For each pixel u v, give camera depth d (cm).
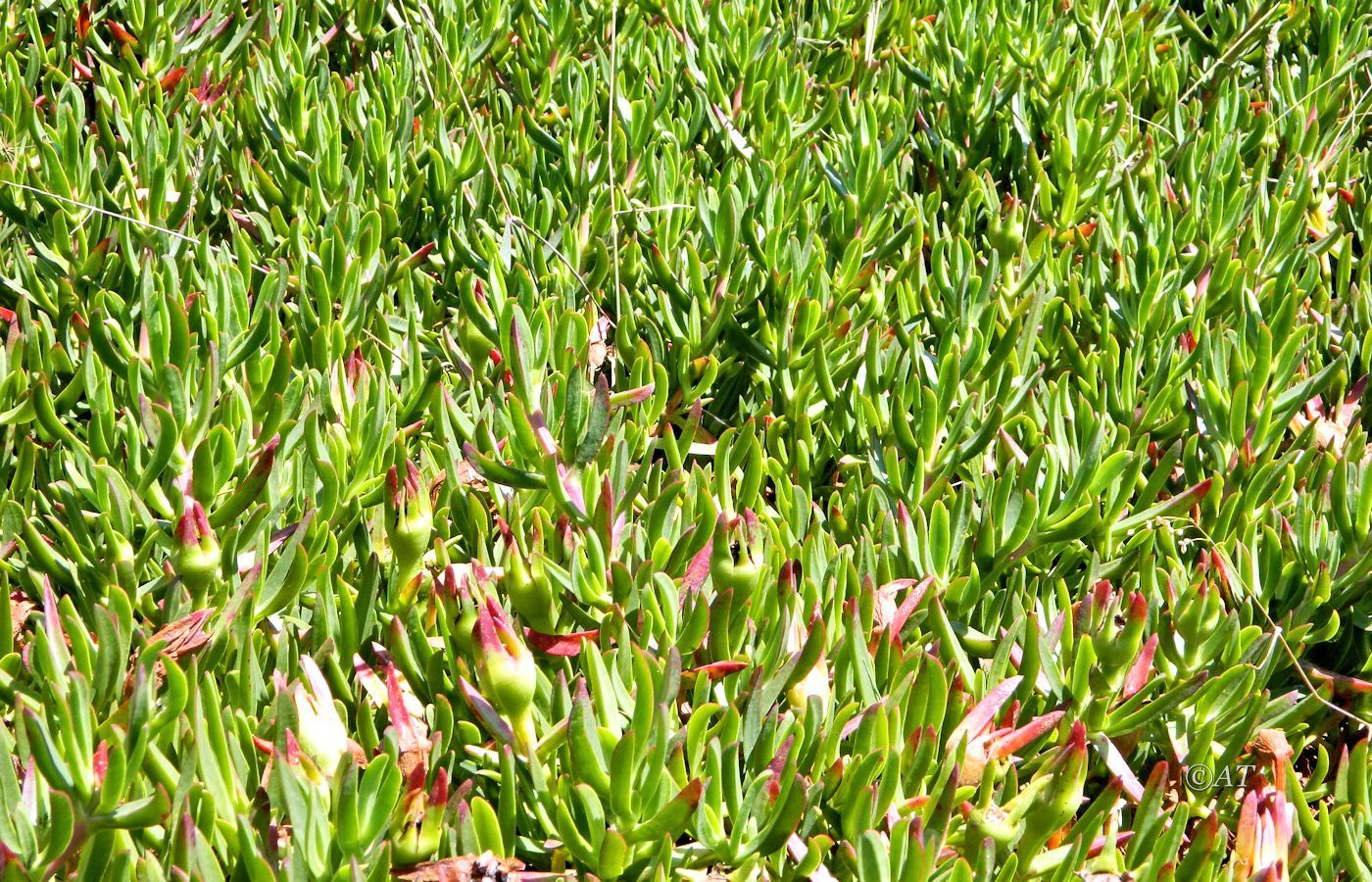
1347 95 196
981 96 180
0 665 117
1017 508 127
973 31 195
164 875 110
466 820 110
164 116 158
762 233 152
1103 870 116
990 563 128
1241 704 124
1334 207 177
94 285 145
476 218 154
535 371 128
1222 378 138
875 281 152
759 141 171
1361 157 184
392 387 137
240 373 137
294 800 106
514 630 118
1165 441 143
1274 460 142
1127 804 125
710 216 149
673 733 115
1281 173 175
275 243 152
